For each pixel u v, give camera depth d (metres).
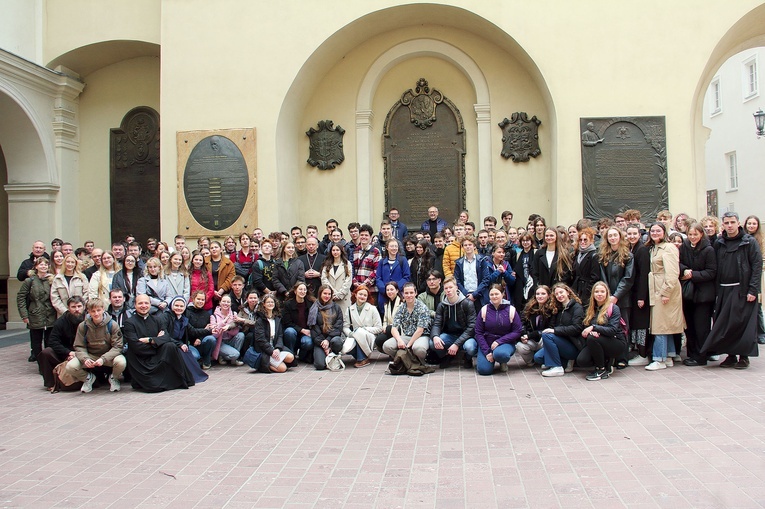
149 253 11.23
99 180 14.69
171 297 8.93
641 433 5.23
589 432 5.32
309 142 13.36
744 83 22.89
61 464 5.01
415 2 11.77
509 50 12.49
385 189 13.41
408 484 4.33
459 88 13.25
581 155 11.57
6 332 13.38
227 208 12.18
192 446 5.34
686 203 11.39
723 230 7.68
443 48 12.97
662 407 6.01
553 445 5.03
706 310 7.86
